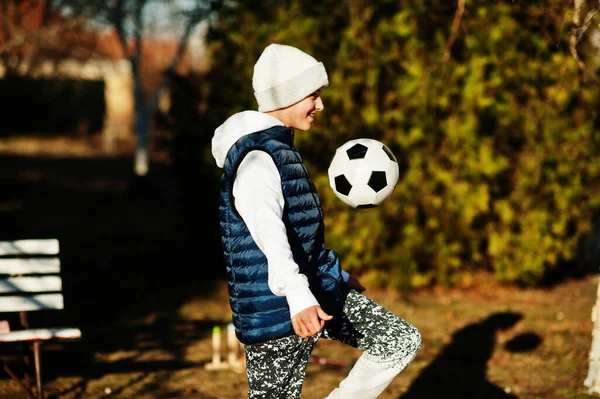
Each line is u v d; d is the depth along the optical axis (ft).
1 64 85.05
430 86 22.27
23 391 15.06
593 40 22.00
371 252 23.32
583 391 14.93
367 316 9.31
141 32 50.24
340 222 23.32
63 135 98.12
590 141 22.80
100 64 99.40
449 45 19.24
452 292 23.97
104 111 101.55
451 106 22.72
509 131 22.79
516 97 22.70
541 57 22.17
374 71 22.59
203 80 25.91
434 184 22.80
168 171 28.09
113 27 49.57
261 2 24.97
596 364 14.80
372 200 10.73
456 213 23.13
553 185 22.89
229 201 8.64
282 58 8.96
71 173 61.72
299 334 7.77
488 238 23.73
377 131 23.08
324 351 18.04
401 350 9.20
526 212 23.16
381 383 9.45
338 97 22.95
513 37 22.18
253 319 8.61
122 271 27.25
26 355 13.98
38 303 14.16
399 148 23.09
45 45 70.69
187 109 26.50
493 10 22.06
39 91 94.68
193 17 42.22
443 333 19.53
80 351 17.98
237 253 8.63
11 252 14.08
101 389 15.30
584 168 23.18
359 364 9.50
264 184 8.27
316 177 23.45
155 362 17.16
